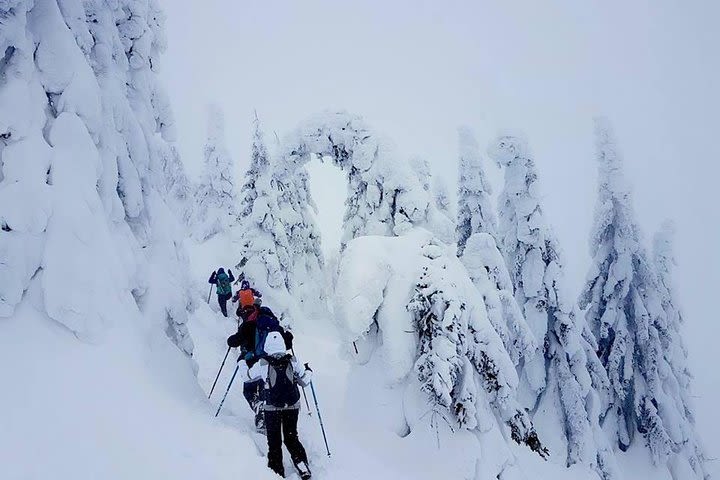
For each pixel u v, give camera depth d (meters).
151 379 5.64
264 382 5.95
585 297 20.48
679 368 20.41
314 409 8.30
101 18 7.16
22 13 5.20
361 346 8.16
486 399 7.99
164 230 7.55
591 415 15.27
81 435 4.35
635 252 19.22
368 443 7.27
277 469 5.55
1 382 4.29
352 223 13.12
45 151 5.15
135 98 8.34
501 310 10.15
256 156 21.02
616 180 19.45
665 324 19.36
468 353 7.95
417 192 11.74
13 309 4.65
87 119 5.62
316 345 16.89
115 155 6.36
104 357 5.15
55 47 5.53
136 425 4.83
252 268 19.75
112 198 6.19
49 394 4.47
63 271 4.98
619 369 19.12
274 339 6.14
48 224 5.00
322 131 12.75
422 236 9.14
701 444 20.98
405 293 8.00
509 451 7.69
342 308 7.80
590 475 13.91
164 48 9.40
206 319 16.38
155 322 6.45
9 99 5.00
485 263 11.11
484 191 21.20
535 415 15.09
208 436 5.38
